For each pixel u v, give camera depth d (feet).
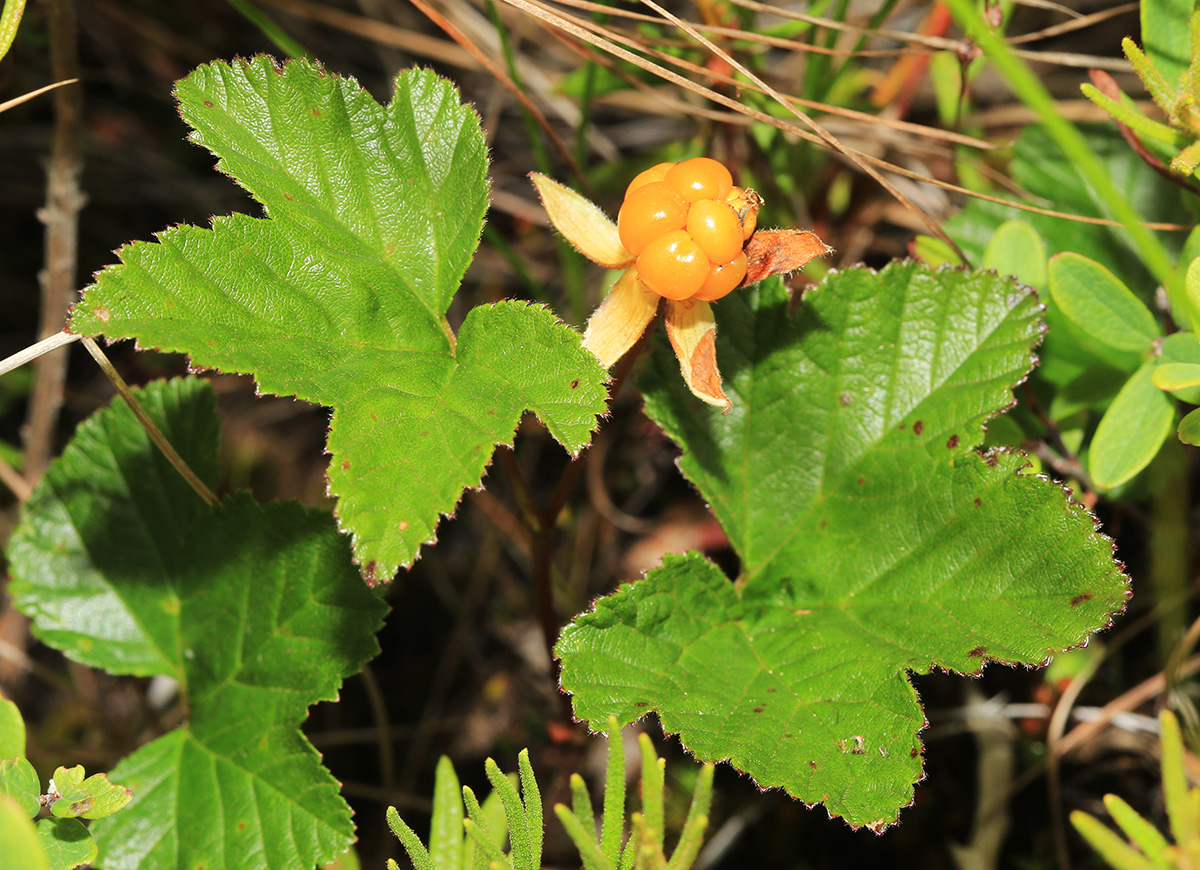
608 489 1.69
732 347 1.30
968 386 1.28
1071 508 1.24
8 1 1.25
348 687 1.58
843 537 1.29
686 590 1.27
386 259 1.26
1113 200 1.13
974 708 1.46
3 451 1.56
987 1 1.38
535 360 1.21
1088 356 1.35
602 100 1.69
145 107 1.91
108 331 1.20
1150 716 1.43
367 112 1.26
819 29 1.55
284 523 1.33
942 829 1.45
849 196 1.59
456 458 1.19
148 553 1.36
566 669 1.23
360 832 1.51
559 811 1.13
